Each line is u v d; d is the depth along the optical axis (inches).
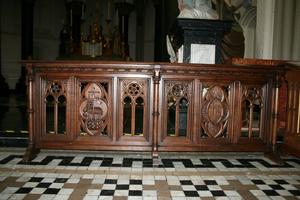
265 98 149.9
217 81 144.4
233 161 151.1
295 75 157.3
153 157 142.2
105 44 455.8
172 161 148.5
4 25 512.4
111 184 116.5
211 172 133.3
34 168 133.4
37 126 145.6
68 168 134.3
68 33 463.2
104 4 603.2
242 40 245.8
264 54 229.9
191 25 170.4
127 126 202.1
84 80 142.6
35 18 543.5
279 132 177.9
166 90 142.9
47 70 141.9
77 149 145.5
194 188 114.3
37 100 144.3
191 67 139.8
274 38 227.1
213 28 171.9
